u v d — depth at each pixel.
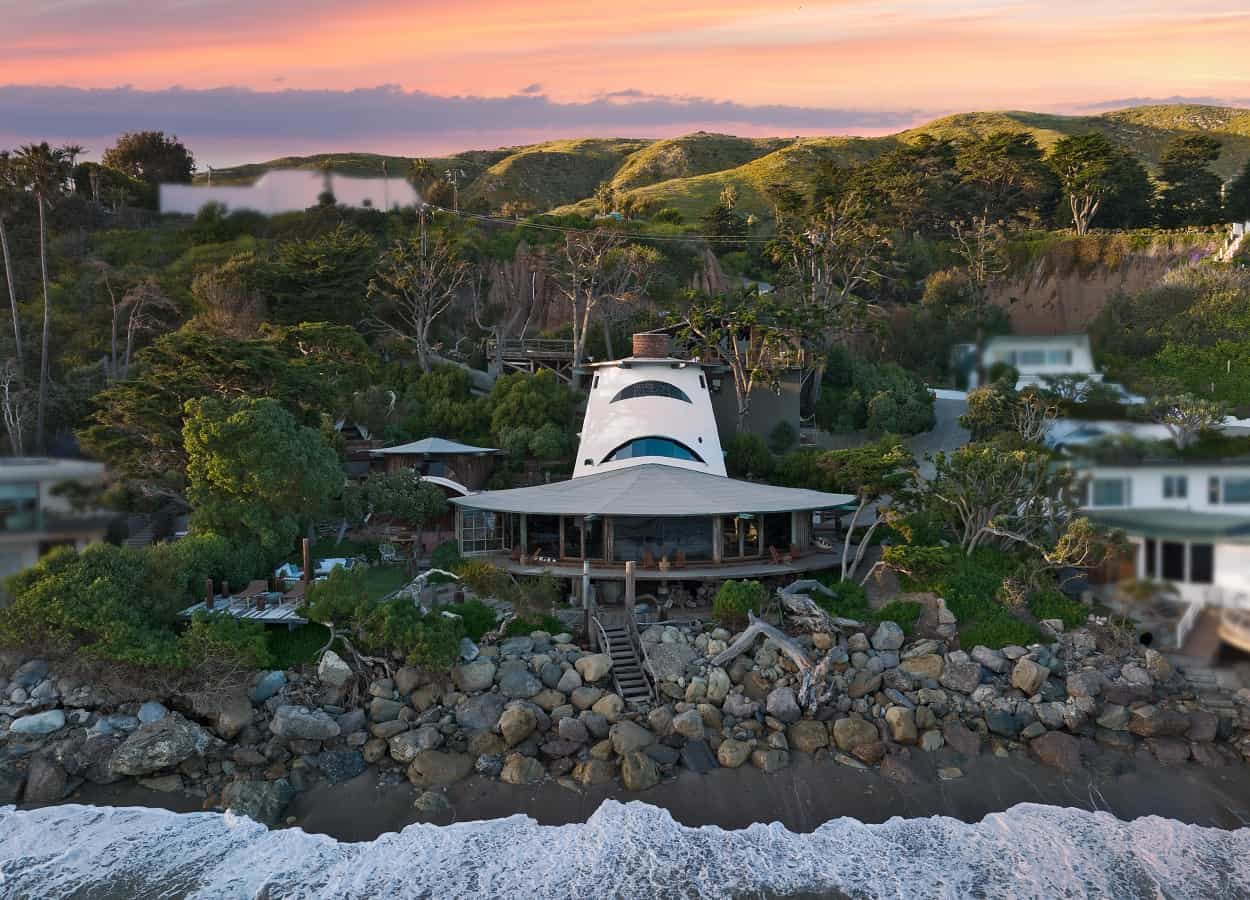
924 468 62.31
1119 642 39.19
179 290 84.31
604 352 78.19
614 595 42.56
